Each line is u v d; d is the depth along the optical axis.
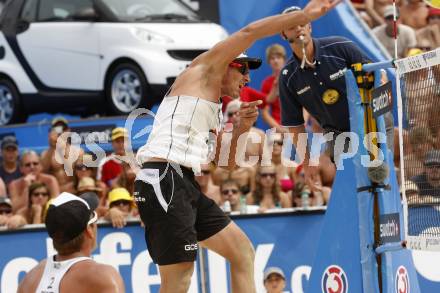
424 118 14.77
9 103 29.52
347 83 15.45
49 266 11.18
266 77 28.69
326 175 22.05
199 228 13.78
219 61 13.17
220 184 22.25
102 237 19.59
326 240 15.51
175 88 13.45
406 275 15.91
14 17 29.61
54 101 28.77
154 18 27.94
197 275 19.52
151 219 13.18
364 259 15.12
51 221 11.12
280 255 19.94
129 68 27.22
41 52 28.86
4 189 22.83
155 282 19.64
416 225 14.72
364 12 31.05
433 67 14.61
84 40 28.11
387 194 15.40
